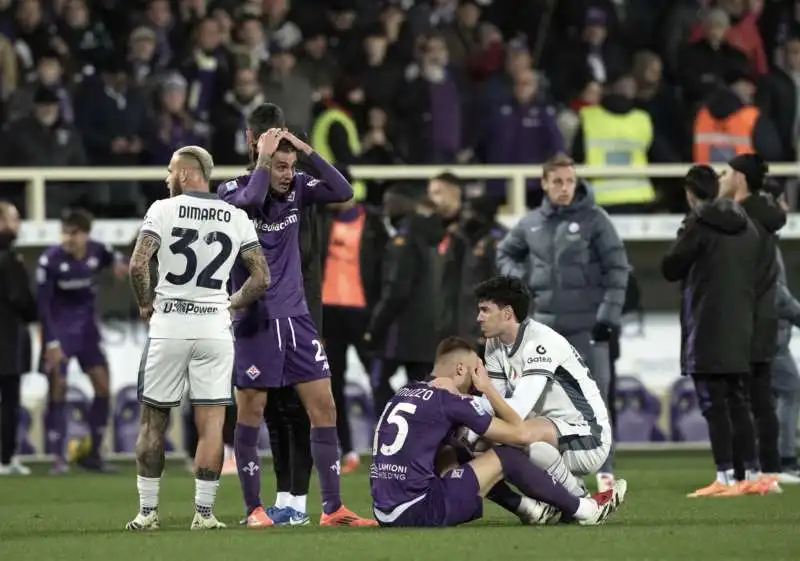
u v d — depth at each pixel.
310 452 36.22
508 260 44.81
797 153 73.75
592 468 35.16
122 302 63.81
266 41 72.56
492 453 32.84
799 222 66.88
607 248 43.28
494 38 74.56
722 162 67.38
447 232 54.41
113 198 65.56
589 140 67.06
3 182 65.06
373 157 66.62
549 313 43.66
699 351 43.12
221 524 34.41
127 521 38.09
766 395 45.91
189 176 33.31
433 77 69.00
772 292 45.19
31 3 70.06
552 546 29.36
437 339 54.06
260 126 35.06
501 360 35.53
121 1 73.81
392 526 32.78
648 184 67.62
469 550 28.73
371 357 56.72
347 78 67.38
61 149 65.06
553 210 43.62
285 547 29.64
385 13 71.94
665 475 52.69
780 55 79.44
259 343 34.88
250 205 33.81
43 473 56.88
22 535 33.94
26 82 68.69
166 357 33.16
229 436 53.91
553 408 35.09
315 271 36.50
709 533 31.81
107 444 63.06
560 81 75.50
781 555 28.30
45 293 56.62
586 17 76.38
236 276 35.34
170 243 33.00
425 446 32.47
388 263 52.97
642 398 65.94
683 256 43.09
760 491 43.31
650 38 78.50
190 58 68.19
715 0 78.19
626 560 27.50
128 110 66.44
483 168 65.62
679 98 73.62
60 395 57.28
